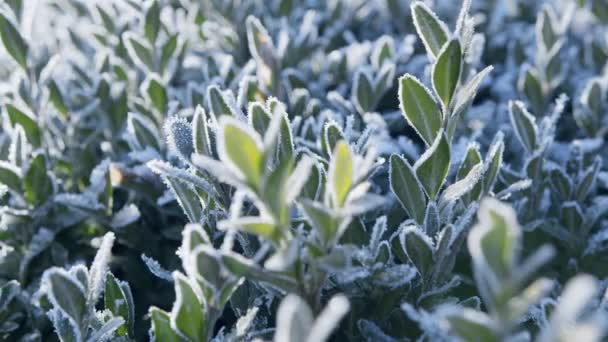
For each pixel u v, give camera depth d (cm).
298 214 175
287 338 98
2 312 193
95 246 224
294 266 127
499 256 95
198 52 332
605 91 268
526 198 214
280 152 164
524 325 172
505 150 269
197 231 135
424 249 158
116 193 245
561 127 296
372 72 293
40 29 327
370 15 378
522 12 376
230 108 162
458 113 163
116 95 256
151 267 171
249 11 335
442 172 162
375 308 166
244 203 165
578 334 87
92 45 321
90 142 254
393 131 276
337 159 116
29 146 235
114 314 168
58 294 140
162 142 239
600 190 260
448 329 111
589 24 353
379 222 161
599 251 213
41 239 212
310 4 378
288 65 303
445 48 154
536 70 305
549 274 215
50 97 255
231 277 134
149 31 264
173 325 140
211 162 113
